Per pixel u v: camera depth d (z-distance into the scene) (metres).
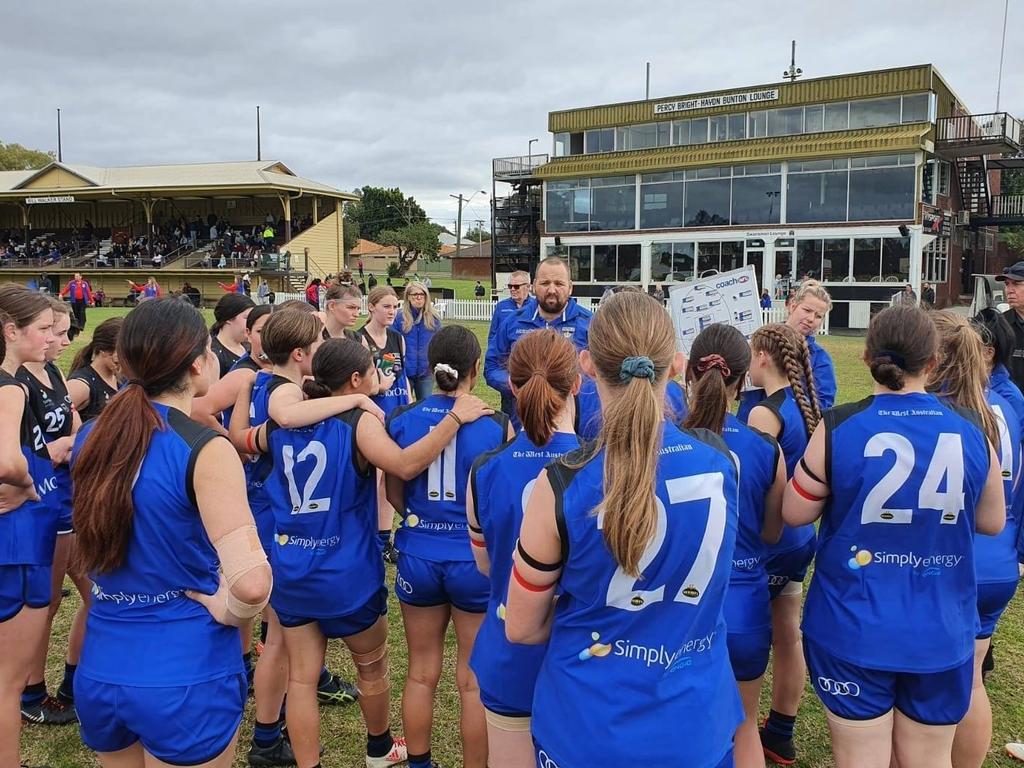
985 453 2.30
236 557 2.03
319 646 2.99
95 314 28.19
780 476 2.66
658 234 34.03
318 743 3.00
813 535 3.12
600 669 1.80
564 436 2.34
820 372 4.40
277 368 3.22
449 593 2.92
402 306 7.21
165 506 2.04
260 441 3.09
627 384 1.80
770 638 2.70
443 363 2.87
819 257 30.61
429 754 3.05
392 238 82.81
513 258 39.84
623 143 35.38
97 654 2.09
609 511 1.70
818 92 30.44
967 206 34.78
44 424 3.14
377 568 3.01
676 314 5.48
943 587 2.29
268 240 41.03
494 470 2.34
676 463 1.80
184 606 2.12
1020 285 5.03
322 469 2.84
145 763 2.16
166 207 45.47
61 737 3.44
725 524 1.83
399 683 3.91
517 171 38.66
